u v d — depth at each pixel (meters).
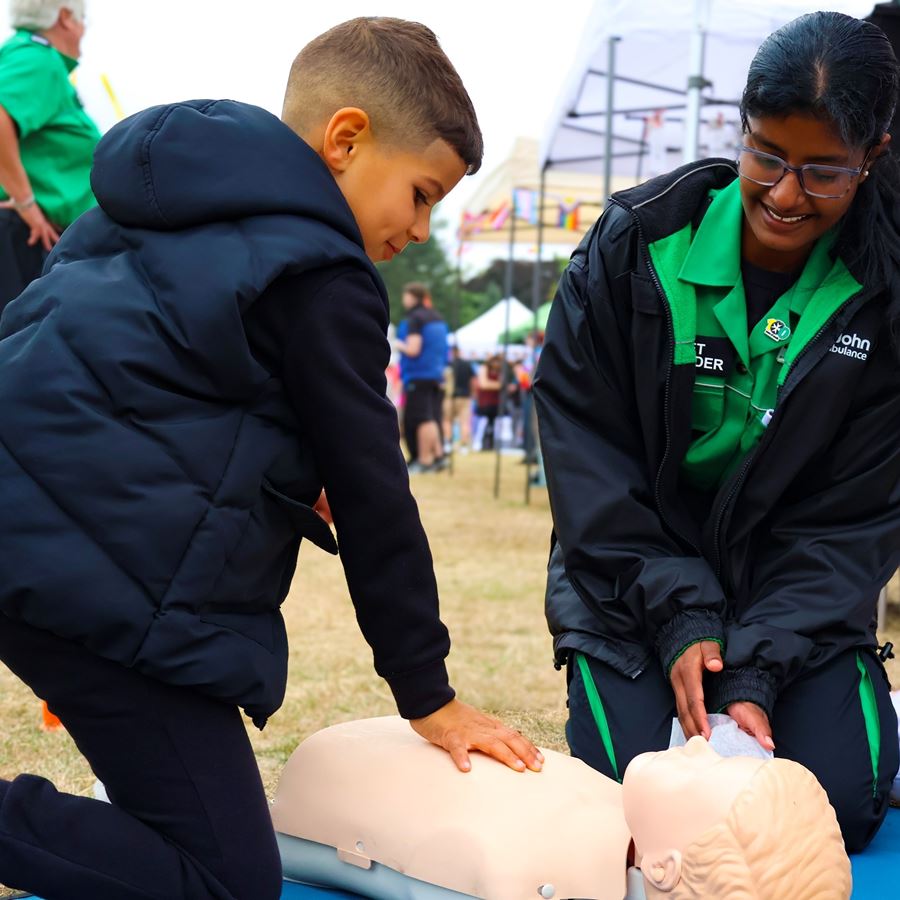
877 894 1.71
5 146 2.80
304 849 1.67
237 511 1.42
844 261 1.89
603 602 1.97
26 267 2.90
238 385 1.42
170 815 1.42
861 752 1.88
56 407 1.37
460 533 6.22
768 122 1.71
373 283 1.51
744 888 1.29
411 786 1.58
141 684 1.40
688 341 1.91
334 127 1.56
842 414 1.93
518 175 9.34
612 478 1.99
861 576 1.96
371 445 1.49
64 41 2.96
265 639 1.48
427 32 1.64
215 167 1.45
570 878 1.48
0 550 1.34
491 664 3.45
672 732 1.91
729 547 2.00
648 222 1.94
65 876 1.37
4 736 2.60
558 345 2.04
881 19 3.13
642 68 5.99
